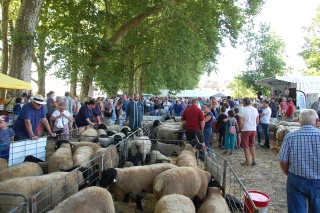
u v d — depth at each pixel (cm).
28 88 969
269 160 840
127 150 691
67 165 504
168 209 313
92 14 1717
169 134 944
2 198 356
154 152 702
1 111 973
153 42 2045
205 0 1680
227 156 898
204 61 2005
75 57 1484
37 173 484
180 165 518
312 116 329
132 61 2231
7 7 1895
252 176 671
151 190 464
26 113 561
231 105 1462
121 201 469
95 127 952
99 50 1638
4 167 484
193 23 1725
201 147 661
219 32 1894
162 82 2348
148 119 1420
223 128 1020
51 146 680
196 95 3672
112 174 433
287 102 1466
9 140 560
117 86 1989
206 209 359
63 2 1695
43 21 1800
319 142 316
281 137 993
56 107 980
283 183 622
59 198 402
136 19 1817
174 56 1780
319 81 1611
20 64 1249
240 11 1873
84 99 1661
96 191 350
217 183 456
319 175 316
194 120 770
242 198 502
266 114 1028
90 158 566
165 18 1702
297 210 325
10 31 1309
